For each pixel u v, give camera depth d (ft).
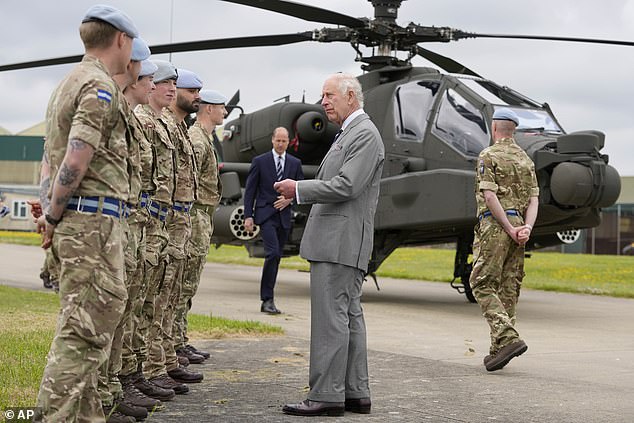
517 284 24.72
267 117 48.11
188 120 38.68
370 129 18.22
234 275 60.70
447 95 40.50
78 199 13.55
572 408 19.02
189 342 27.07
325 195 17.83
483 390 20.93
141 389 18.75
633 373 24.09
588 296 50.70
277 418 17.39
